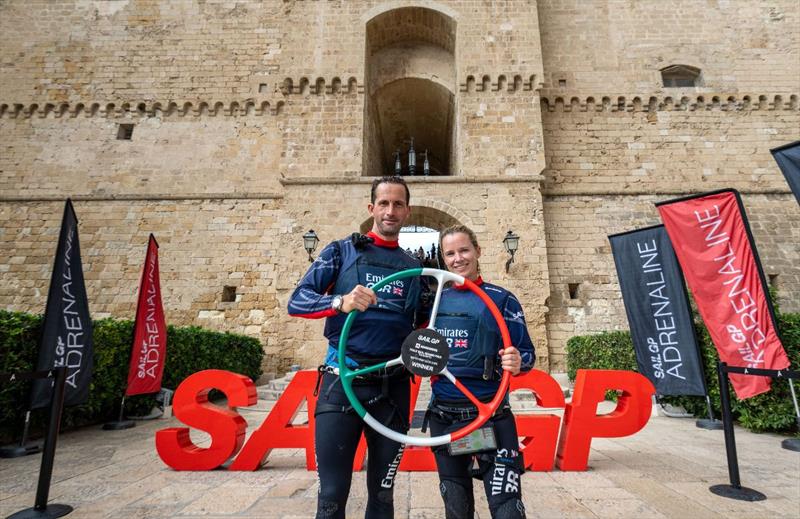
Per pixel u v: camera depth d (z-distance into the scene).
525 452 4.46
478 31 14.38
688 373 7.17
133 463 4.82
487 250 12.54
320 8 14.73
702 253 6.91
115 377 7.24
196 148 14.91
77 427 7.06
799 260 13.41
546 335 11.98
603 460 4.88
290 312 2.07
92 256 13.64
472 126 13.62
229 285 13.63
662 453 5.20
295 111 13.86
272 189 14.57
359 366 2.02
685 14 15.84
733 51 15.44
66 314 6.08
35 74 15.39
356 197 13.04
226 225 14.17
